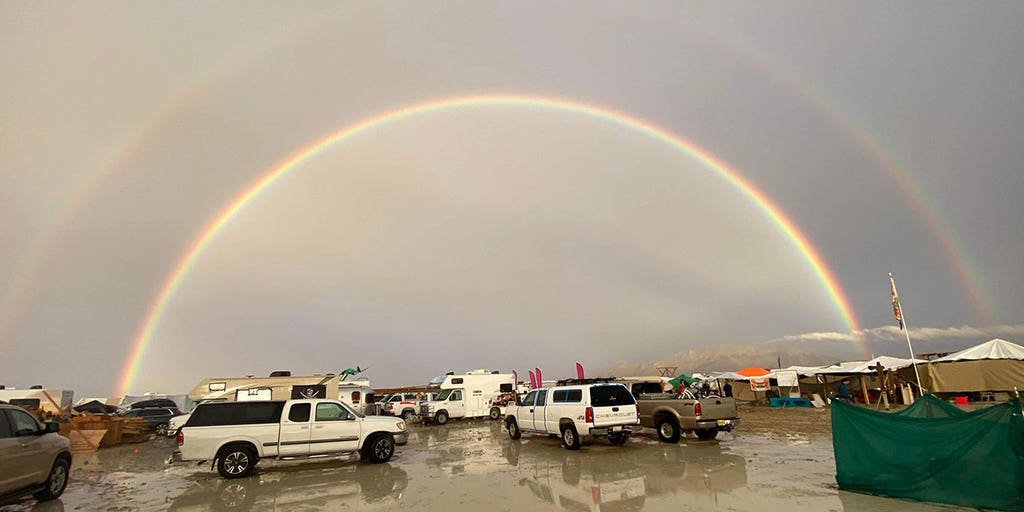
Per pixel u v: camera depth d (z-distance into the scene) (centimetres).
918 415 988
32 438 1023
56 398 3394
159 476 1412
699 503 878
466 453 1661
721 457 1385
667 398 1870
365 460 1584
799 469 1177
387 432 1501
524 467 1334
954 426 819
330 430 1426
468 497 997
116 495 1145
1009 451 760
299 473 1356
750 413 3025
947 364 2894
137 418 2878
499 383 3319
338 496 1051
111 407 4047
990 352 2766
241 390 2664
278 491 1127
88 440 2195
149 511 980
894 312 2414
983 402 2755
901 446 873
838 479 955
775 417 2670
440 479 1201
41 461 1035
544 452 1619
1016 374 2695
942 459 823
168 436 2920
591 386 1625
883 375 3080
